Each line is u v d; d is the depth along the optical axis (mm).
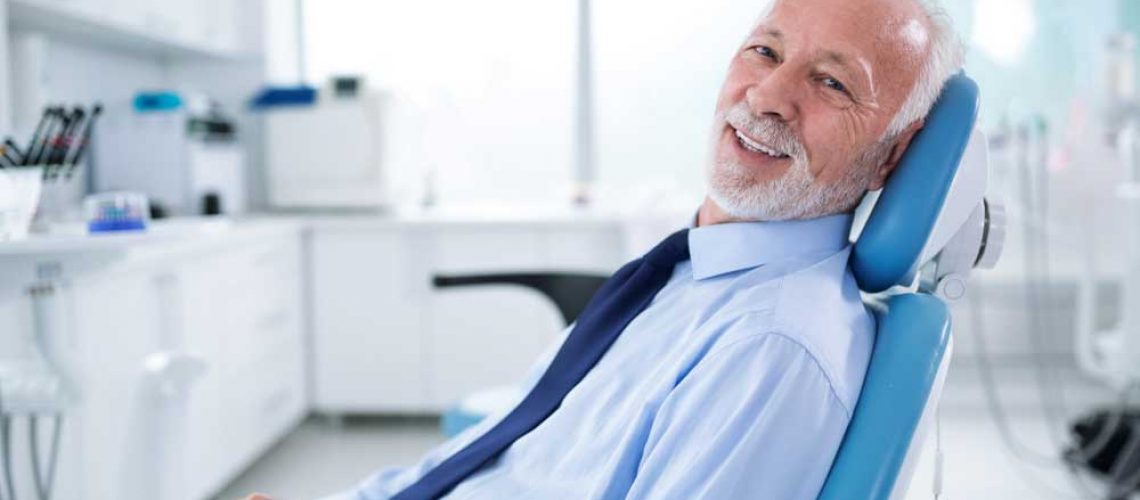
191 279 2346
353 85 3309
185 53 3391
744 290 906
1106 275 3535
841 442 767
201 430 2385
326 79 3582
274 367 2959
